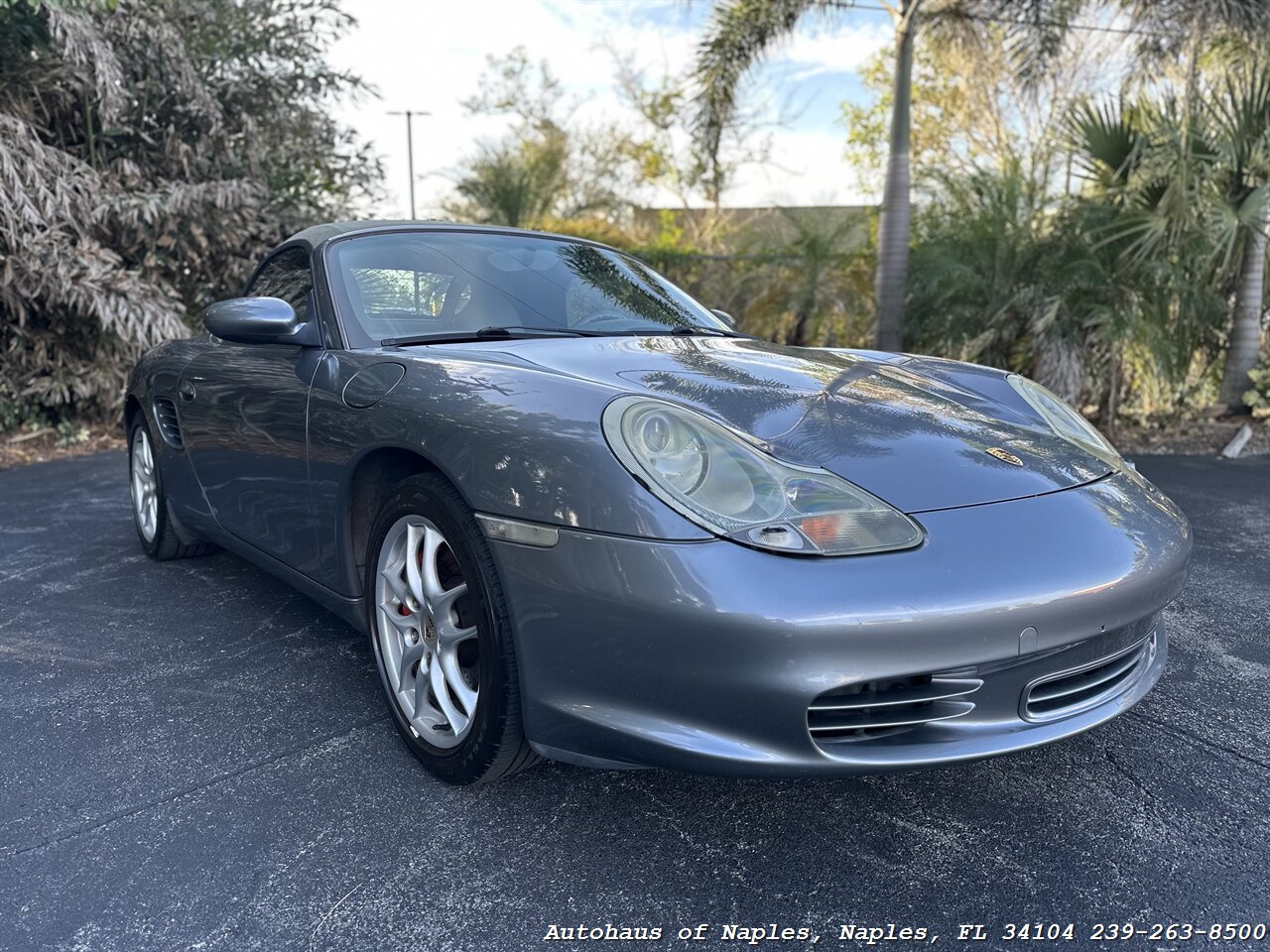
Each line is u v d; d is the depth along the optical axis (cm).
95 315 654
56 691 232
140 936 142
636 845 166
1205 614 289
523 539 155
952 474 163
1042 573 149
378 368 202
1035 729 156
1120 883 155
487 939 142
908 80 750
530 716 159
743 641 137
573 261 279
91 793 183
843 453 162
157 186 687
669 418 157
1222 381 770
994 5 743
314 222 787
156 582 322
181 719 217
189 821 173
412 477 185
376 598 203
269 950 139
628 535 144
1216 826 172
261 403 240
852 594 138
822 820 174
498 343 219
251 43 773
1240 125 695
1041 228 694
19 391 654
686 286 900
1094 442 203
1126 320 636
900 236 749
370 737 208
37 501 464
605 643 147
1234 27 675
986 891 153
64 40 591
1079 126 714
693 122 826
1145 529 168
